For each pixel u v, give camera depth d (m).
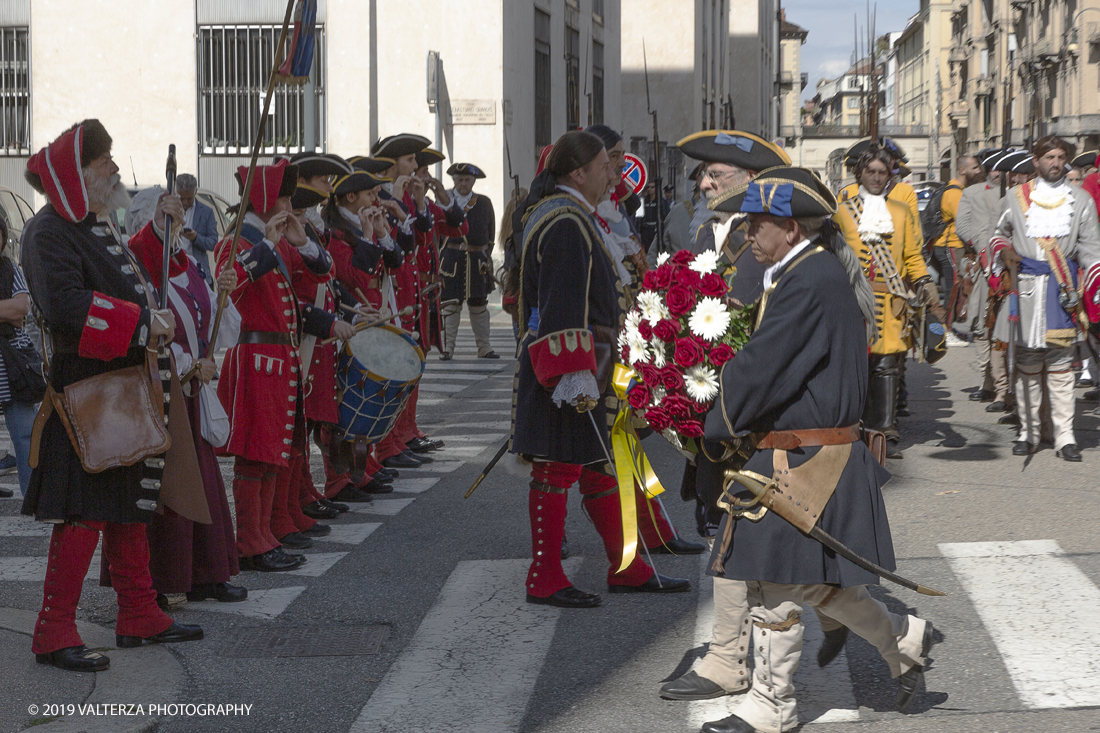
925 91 86.31
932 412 9.98
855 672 4.17
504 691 4.11
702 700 3.98
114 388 4.21
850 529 3.43
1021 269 7.76
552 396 4.76
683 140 4.46
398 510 6.83
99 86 22.28
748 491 3.48
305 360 6.05
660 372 3.62
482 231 13.94
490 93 21.59
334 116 21.56
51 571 4.30
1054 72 51.38
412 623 4.86
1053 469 7.50
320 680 4.25
